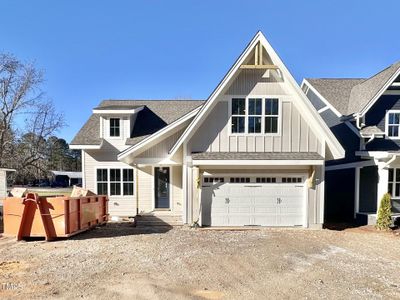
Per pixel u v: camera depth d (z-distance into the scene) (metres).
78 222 13.29
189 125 14.98
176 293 7.10
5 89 32.28
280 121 15.16
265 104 15.19
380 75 18.33
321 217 15.17
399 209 16.50
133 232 14.15
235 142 15.17
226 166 15.13
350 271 8.77
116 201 18.39
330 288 7.52
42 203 12.45
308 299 6.89
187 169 15.16
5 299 6.71
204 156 14.69
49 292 7.09
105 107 18.84
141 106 19.89
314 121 15.01
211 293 7.14
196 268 8.87
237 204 15.29
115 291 7.17
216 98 14.90
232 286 7.58
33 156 33.25
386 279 8.19
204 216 15.27
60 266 9.01
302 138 15.26
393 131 17.73
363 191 17.69
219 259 9.74
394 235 13.97
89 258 9.82
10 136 32.31
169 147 16.38
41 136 34.03
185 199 15.18
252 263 9.39
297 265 9.27
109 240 12.41
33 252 10.61
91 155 18.45
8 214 12.53
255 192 15.31
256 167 15.27
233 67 14.71
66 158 72.94
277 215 15.34
